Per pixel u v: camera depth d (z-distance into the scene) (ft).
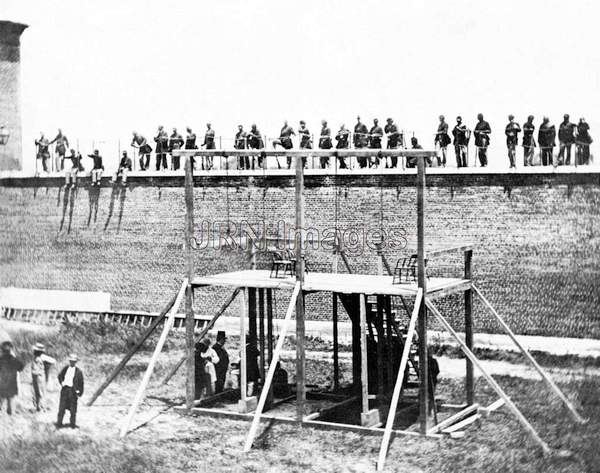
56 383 92.63
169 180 112.78
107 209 117.29
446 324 66.85
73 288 118.52
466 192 94.89
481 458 63.62
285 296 105.60
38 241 121.80
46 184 121.08
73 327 112.78
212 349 79.82
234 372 82.02
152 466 63.93
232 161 122.31
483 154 100.32
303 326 70.95
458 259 95.55
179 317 112.27
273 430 70.59
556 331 92.32
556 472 62.44
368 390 76.79
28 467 67.05
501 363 89.86
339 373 90.17
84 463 66.44
